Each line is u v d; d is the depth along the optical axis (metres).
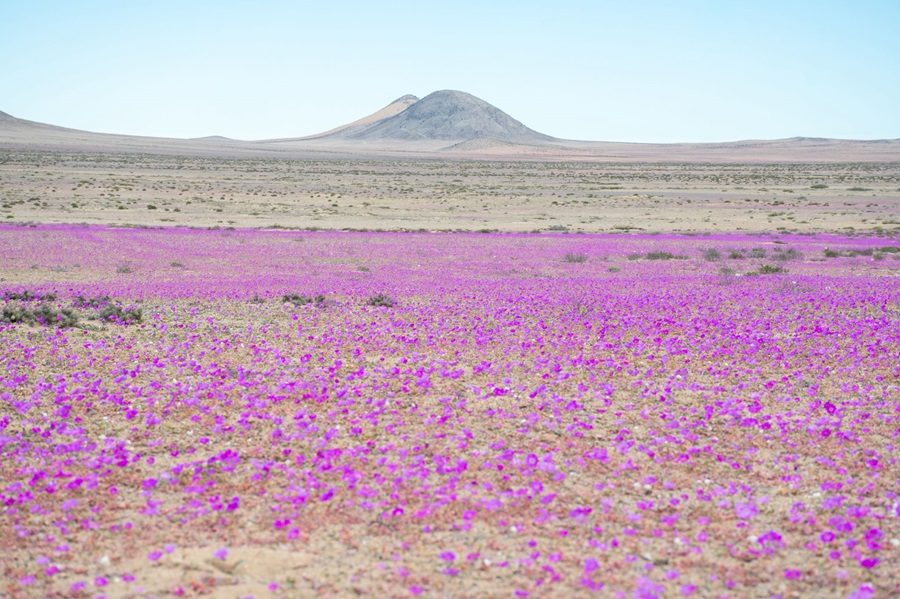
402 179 106.06
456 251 36.72
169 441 8.27
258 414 9.10
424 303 18.66
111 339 13.52
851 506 6.57
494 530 6.21
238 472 7.43
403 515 6.43
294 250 36.12
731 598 5.18
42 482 7.13
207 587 5.27
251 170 117.00
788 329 14.25
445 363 11.70
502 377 10.93
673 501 6.73
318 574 5.48
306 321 15.75
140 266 29.06
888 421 8.75
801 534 6.12
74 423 8.77
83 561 5.72
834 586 5.33
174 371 11.19
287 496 6.77
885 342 12.66
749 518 6.38
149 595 5.21
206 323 15.41
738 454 7.86
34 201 61.75
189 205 64.50
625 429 8.55
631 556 5.71
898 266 29.95
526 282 23.73
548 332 14.16
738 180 106.06
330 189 84.62
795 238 45.50
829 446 8.00
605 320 15.47
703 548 5.91
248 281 24.16
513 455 7.77
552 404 9.48
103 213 56.12
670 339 13.46
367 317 16.30
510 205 69.50
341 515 6.44
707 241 43.44
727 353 12.20
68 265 28.77
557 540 6.02
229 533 6.12
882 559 5.67
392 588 5.29
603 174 125.19
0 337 13.42
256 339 13.67
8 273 26.28
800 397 9.78
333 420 8.93
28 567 5.63
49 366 11.43
